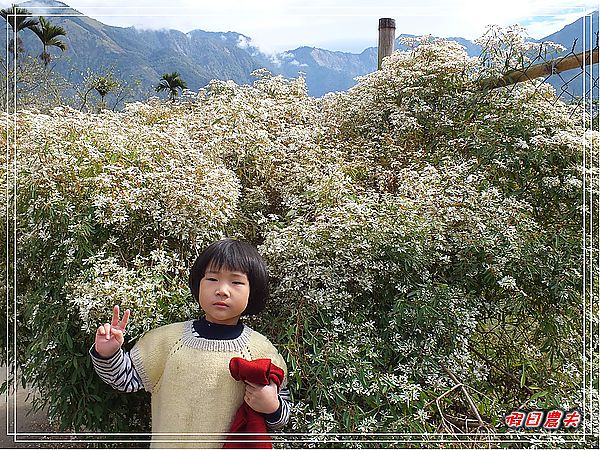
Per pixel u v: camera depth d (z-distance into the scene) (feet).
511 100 8.16
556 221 7.53
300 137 7.89
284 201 7.30
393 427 5.18
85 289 5.18
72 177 5.83
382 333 5.88
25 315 6.02
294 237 5.97
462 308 6.11
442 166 7.70
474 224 6.30
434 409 5.80
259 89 9.84
